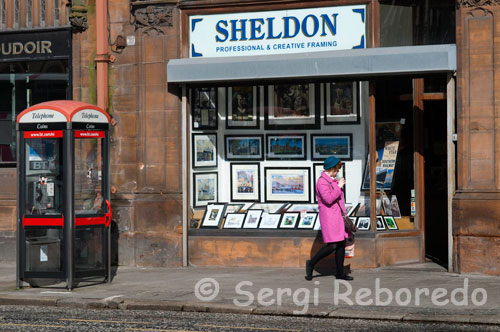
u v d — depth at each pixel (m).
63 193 12.57
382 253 14.14
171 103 15.17
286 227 14.68
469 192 13.13
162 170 15.24
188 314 10.62
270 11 14.64
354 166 14.42
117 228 15.48
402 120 14.45
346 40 14.23
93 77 15.98
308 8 14.41
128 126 15.58
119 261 15.45
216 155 15.31
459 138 13.23
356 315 10.01
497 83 12.92
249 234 14.77
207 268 14.82
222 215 15.13
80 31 16.03
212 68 14.58
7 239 16.52
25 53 16.39
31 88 16.48
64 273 12.58
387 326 9.45
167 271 14.55
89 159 13.08
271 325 9.64
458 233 13.20
